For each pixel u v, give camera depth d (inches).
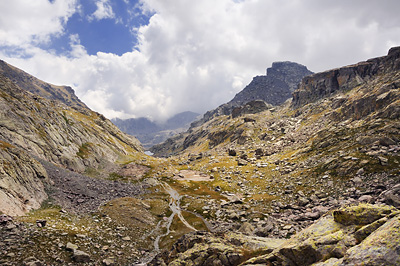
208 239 1284.4
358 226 673.6
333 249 623.2
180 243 1400.1
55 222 1750.7
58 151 4094.5
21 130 3617.1
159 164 6294.3
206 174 5152.6
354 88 7081.7
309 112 7760.8
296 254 732.0
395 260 434.0
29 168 2440.9
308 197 2640.3
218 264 1035.9
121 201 2942.9
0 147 2295.8
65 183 3014.3
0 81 4628.4
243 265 894.4
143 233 2199.8
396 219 522.6
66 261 1288.1
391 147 2790.4
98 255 1502.2
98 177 4360.2
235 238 1234.6
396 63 5777.6
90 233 1786.4
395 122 3218.5
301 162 3897.6
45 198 2262.6
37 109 4682.6
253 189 3582.7
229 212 2780.5
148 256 1755.7
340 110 5502.0
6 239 1268.5
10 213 1578.5
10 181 1927.9
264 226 2122.3
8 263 1075.3
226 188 3929.6
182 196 3735.2
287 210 2472.9
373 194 2057.1
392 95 3855.8
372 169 2511.1
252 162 5251.0
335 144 3791.8
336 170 2891.2
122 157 6323.8
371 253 478.0
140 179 4709.6
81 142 5329.7
